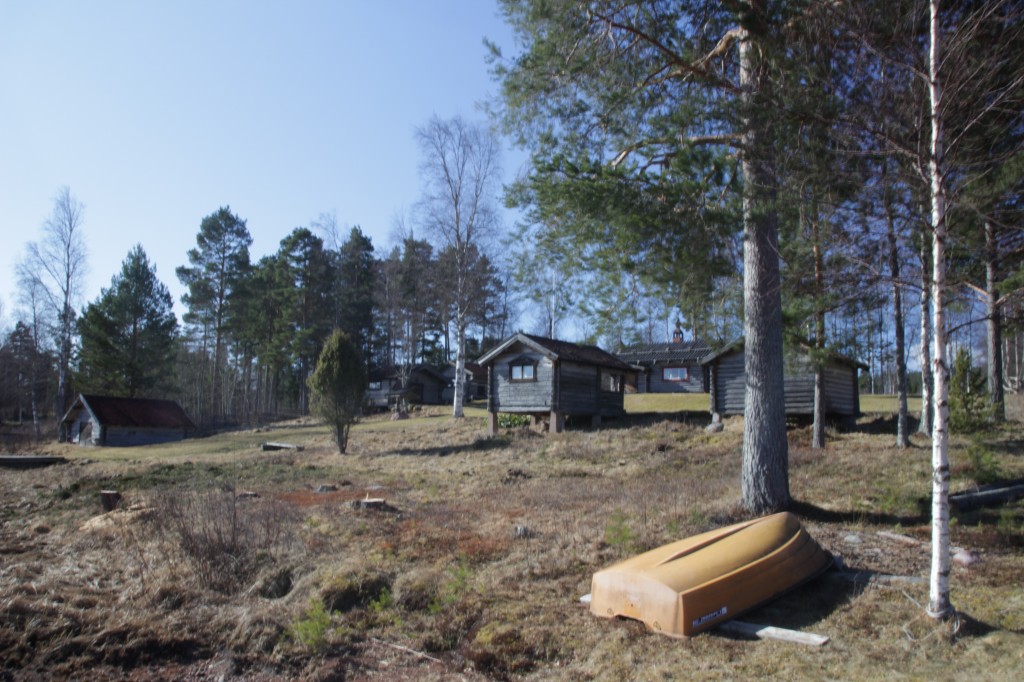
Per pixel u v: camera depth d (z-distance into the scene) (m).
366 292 60.75
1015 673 4.73
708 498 11.12
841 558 7.64
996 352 18.72
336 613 6.76
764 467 9.93
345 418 22.66
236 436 34.81
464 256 33.75
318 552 8.60
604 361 26.83
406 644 6.08
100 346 43.72
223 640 5.84
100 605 6.45
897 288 7.91
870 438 17.41
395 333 57.22
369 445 24.86
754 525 7.42
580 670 5.39
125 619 5.91
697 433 20.62
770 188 8.50
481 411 39.00
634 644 5.74
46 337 48.88
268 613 6.42
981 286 8.74
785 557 6.86
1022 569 7.07
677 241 9.85
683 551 6.75
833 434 18.41
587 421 27.14
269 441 30.31
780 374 10.16
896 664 5.08
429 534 9.52
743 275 10.93
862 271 7.83
